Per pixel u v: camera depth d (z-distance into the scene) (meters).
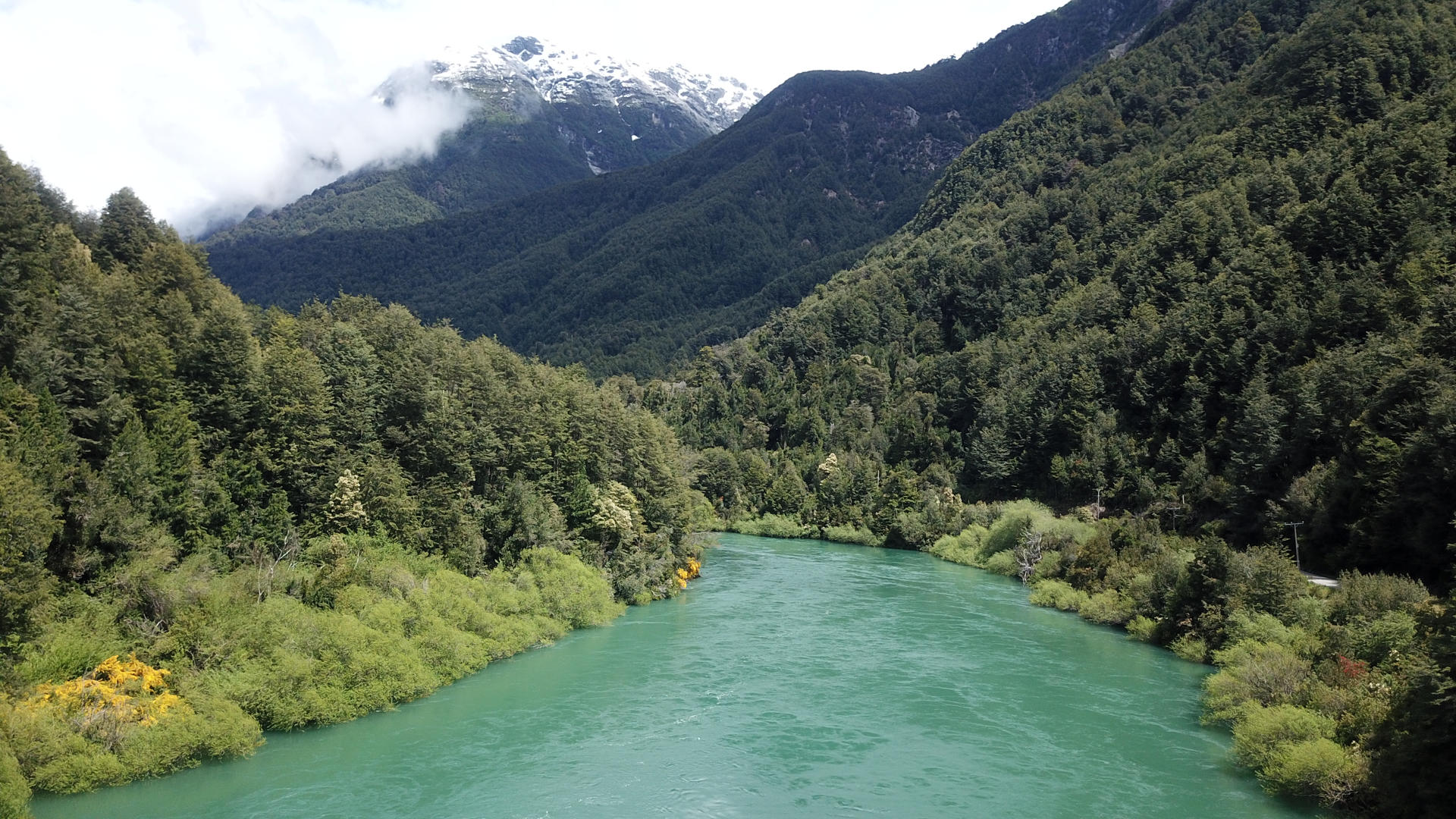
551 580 72.12
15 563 43.09
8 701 39.00
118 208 84.69
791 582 97.31
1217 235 144.50
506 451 81.75
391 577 59.66
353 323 88.88
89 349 58.66
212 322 67.12
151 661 45.66
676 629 72.31
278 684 46.34
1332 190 125.00
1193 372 116.00
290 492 67.06
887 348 198.75
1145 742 46.38
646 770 42.28
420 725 48.31
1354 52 169.75
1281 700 45.75
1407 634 44.16
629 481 100.12
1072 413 129.50
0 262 59.34
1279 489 90.19
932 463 151.12
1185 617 66.12
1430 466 65.44
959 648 66.25
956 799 39.12
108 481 52.91
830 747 45.50
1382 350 82.81
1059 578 91.00
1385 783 35.19
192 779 39.88
